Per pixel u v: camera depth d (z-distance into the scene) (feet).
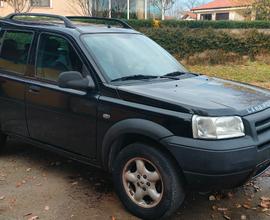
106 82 14.30
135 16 84.28
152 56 17.03
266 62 57.16
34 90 16.31
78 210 14.07
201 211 14.15
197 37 56.90
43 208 14.19
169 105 12.71
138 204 13.52
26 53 17.19
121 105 13.52
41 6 77.66
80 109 14.66
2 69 18.10
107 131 13.94
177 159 12.27
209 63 56.29
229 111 12.50
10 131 17.99
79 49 15.21
